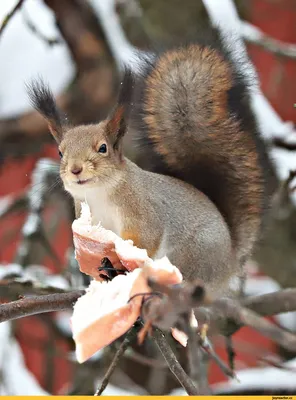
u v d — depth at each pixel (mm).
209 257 2092
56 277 2225
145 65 2168
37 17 2418
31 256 2354
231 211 2162
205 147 2164
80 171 2029
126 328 1878
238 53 2160
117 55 2400
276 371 2205
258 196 2166
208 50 2158
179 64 2160
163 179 2102
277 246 2447
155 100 2166
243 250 2156
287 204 2377
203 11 2475
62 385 2430
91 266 1978
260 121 2328
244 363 2402
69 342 2361
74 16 2406
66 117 2084
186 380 1909
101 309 1885
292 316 2408
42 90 2080
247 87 2156
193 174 2168
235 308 1794
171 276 1890
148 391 2318
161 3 2484
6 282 2115
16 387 2262
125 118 2057
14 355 2291
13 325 2318
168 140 2168
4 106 2432
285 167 2295
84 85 2408
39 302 1977
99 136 2045
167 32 2471
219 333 2033
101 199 2051
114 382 2314
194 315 1938
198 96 2158
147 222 2061
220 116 2158
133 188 2059
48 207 2432
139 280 1885
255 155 2168
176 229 2078
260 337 2398
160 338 1925
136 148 2176
